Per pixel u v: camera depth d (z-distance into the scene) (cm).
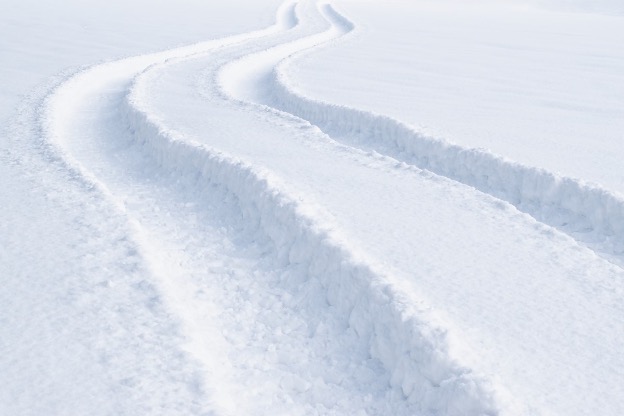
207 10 3738
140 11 3509
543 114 1405
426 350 498
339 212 834
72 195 885
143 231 819
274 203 790
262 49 2467
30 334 536
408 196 905
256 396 510
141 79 1838
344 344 582
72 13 3269
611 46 2511
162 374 493
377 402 509
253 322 621
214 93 1678
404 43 2605
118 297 606
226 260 751
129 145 1241
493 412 446
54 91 1616
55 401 454
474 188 945
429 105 1484
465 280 658
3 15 3059
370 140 1272
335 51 2375
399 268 680
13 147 1134
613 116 1388
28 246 714
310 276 680
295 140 1202
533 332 566
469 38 2781
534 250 736
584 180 905
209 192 941
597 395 485
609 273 682
